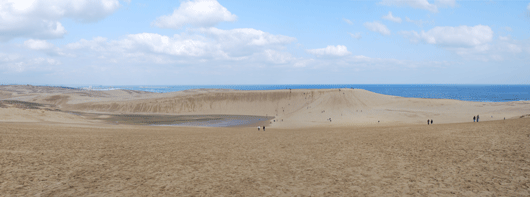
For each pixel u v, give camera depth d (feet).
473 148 54.13
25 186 34.09
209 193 33.50
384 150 59.47
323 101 568.00
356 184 35.99
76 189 34.01
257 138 96.32
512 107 330.75
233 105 648.79
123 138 89.97
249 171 44.60
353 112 411.54
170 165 48.93
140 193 33.27
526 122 95.91
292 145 73.92
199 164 49.93
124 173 42.73
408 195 30.99
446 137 73.36
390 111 386.11
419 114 335.47
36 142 69.00
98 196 31.81
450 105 403.95
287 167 46.96
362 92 593.42
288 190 34.40
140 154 59.41
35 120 204.23
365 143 71.72
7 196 30.25
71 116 270.87
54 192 32.53
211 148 69.41
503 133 70.44
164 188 35.42
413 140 71.92
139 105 636.48
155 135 108.06
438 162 45.16
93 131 117.80
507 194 29.53
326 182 37.40
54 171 41.91
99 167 46.14
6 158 48.24
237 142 82.99
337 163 48.78
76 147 64.90
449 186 33.27
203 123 376.27
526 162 40.40
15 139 71.61
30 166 43.91
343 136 94.38
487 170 38.60
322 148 66.59
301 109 564.71
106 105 635.66
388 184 35.37
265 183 37.63
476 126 102.32
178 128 195.21
